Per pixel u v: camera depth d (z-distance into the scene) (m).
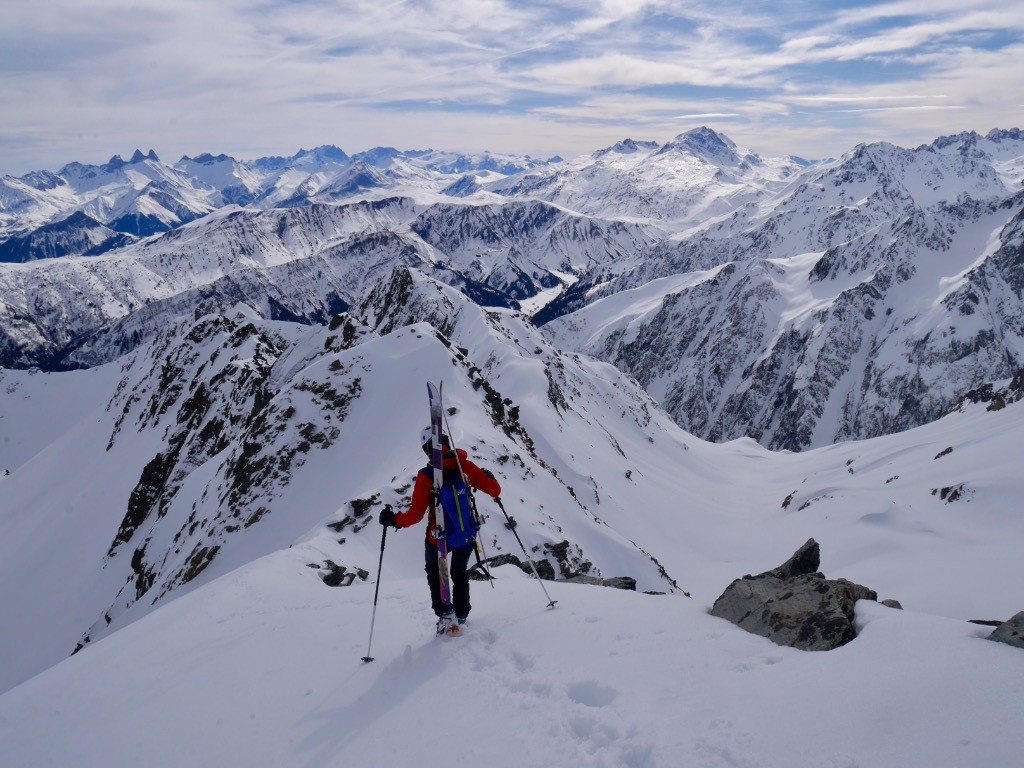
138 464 128.75
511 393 115.00
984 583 59.78
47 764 6.77
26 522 127.62
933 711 4.78
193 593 14.44
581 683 6.48
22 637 85.62
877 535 87.56
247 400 107.06
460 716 6.26
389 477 43.72
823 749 4.69
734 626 7.87
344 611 10.37
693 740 5.12
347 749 6.09
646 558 49.66
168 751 6.60
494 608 9.52
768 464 190.62
